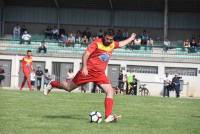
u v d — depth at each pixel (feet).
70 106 71.82
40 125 47.57
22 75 189.26
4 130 43.24
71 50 195.21
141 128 47.91
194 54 192.44
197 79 187.83
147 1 211.41
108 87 52.08
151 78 189.16
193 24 216.33
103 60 51.98
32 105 71.15
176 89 157.58
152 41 203.82
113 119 51.78
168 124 52.29
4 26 219.41
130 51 192.34
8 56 191.83
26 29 219.61
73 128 46.01
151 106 78.43
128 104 81.35
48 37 211.00
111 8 218.59
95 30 220.64
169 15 217.15
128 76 159.43
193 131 47.09
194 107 80.84
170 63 189.57
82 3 218.18
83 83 52.85
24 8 220.64
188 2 209.67
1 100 80.07
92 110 66.39
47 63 192.44
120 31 207.00
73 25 221.05
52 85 54.39
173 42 208.33
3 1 217.97
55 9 220.64
